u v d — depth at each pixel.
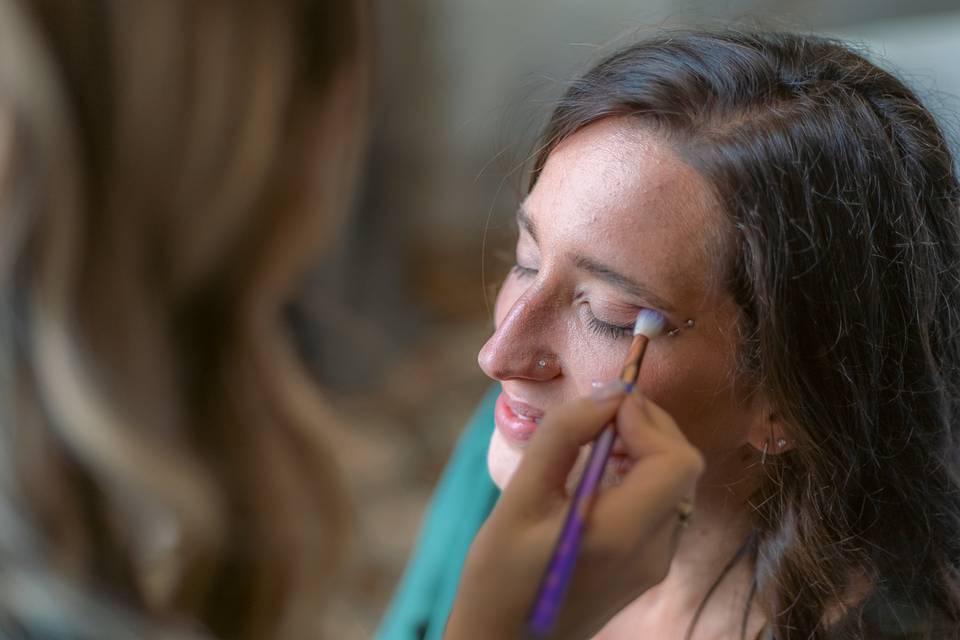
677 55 0.66
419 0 1.07
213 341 0.46
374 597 1.70
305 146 0.45
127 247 0.41
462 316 2.32
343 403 0.60
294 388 0.50
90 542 0.44
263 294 0.46
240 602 0.51
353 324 0.62
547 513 0.47
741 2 1.00
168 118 0.40
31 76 0.36
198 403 0.47
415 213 0.86
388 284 0.84
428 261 2.57
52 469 0.43
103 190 0.40
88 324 0.40
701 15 0.93
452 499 1.01
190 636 0.48
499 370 0.61
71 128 0.38
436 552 0.99
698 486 0.67
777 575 0.67
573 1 3.01
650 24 0.85
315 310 0.57
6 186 0.38
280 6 0.42
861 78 0.67
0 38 0.36
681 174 0.59
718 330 0.60
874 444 0.67
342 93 0.47
